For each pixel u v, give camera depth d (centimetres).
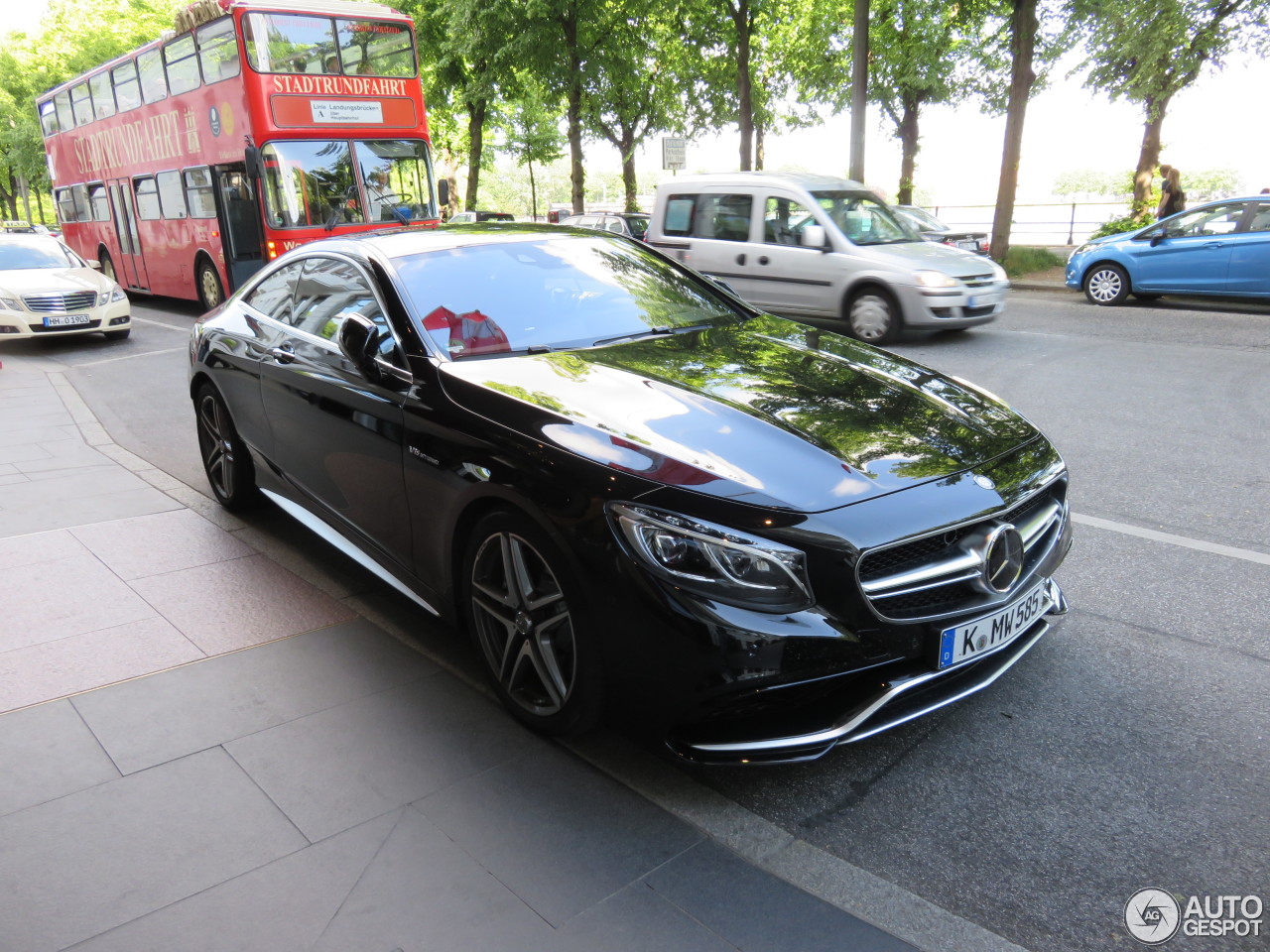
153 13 4194
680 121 3045
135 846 240
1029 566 285
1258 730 286
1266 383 749
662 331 369
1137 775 267
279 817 251
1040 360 884
